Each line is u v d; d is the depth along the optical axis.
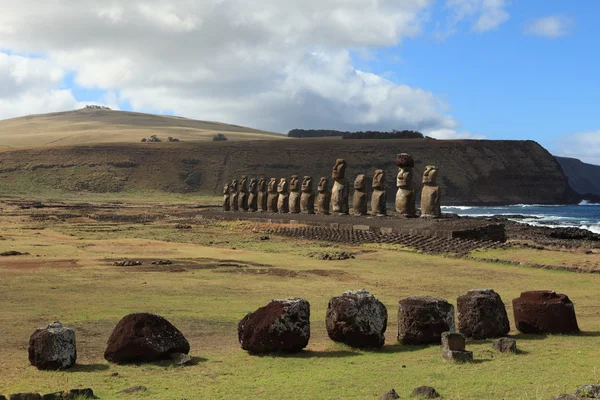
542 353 13.73
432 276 29.52
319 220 55.91
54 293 23.27
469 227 43.91
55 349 12.98
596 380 11.27
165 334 13.82
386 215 56.19
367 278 28.81
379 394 10.81
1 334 16.55
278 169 169.62
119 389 11.48
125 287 25.03
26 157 162.12
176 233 53.66
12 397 10.26
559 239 51.34
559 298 16.45
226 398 10.80
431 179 50.38
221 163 170.38
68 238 47.22
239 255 37.97
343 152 179.88
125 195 147.75
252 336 14.38
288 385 11.58
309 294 24.34
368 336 14.64
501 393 10.52
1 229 53.94
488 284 27.22
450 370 12.30
